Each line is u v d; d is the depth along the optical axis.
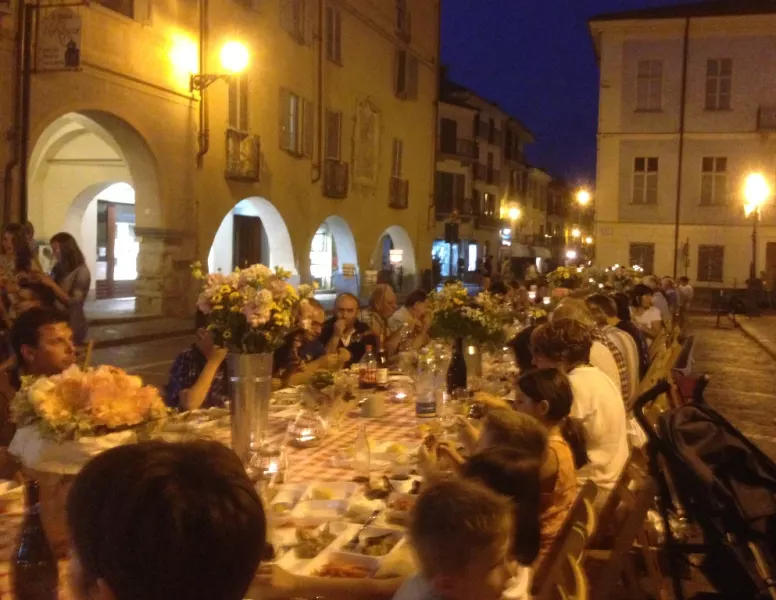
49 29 13.59
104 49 15.32
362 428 3.95
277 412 5.11
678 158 33.84
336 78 25.06
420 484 3.43
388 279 27.41
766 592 3.80
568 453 3.38
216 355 4.89
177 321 17.53
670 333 9.41
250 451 3.61
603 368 5.89
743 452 3.99
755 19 32.47
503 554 1.93
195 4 18.08
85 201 20.30
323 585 2.52
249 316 3.67
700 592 4.28
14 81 13.42
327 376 5.30
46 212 19.84
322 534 2.97
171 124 17.55
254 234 26.09
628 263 34.53
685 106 33.72
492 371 6.84
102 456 1.30
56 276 10.02
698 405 4.24
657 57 33.78
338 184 25.12
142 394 2.57
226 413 4.81
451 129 45.91
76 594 1.26
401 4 29.28
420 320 8.23
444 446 3.59
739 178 33.41
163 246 17.58
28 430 2.48
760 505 3.87
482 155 50.06
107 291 21.77
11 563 2.13
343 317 7.50
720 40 33.19
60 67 13.59
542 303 12.73
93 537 1.21
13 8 13.27
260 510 1.32
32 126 13.73
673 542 4.20
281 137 22.11
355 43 26.19
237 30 19.80
